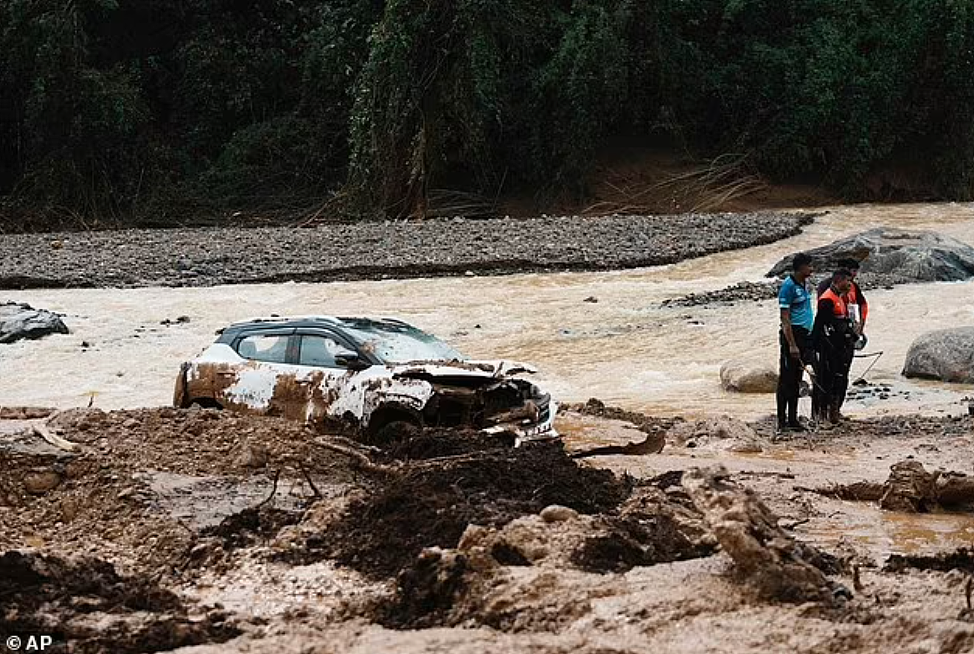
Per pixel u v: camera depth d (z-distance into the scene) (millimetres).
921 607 8227
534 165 53562
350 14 55562
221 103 57781
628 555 9438
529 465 11844
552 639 7906
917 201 54562
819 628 7887
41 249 37906
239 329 15961
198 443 13227
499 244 36469
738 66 55938
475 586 8766
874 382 21766
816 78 53719
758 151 54844
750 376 21312
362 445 13352
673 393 21328
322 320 15539
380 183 50188
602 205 53219
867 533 11742
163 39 59844
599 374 22953
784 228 39969
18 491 11922
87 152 53281
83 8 56594
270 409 15109
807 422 17969
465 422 14148
